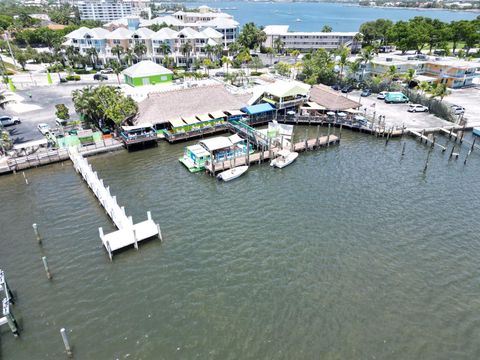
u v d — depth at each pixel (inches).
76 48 5319.9
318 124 3174.2
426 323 1229.1
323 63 4311.0
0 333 1186.6
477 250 1598.2
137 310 1270.9
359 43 6756.9
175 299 1317.7
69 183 2138.3
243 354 1114.1
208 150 2361.0
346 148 2691.9
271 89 3282.5
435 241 1651.1
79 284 1381.6
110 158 2464.3
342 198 2000.5
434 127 2974.9
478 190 2105.1
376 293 1349.7
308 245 1609.3
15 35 6815.9
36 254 1537.9
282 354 1113.4
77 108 2714.1
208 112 2965.1
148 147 2657.5
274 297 1326.3
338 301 1310.3
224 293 1344.7
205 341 1156.5
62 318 1236.5
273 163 2364.7
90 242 1611.7
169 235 1664.6
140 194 2006.6
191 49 5378.9
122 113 2640.3
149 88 3383.4
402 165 2413.9
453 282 1412.4
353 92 4072.3
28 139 2628.0
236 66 5255.9
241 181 2183.8
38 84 4284.0
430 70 4419.3
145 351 1125.1
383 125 2906.0
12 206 1898.4
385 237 1672.0
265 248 1587.1
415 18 6525.6
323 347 1136.8
